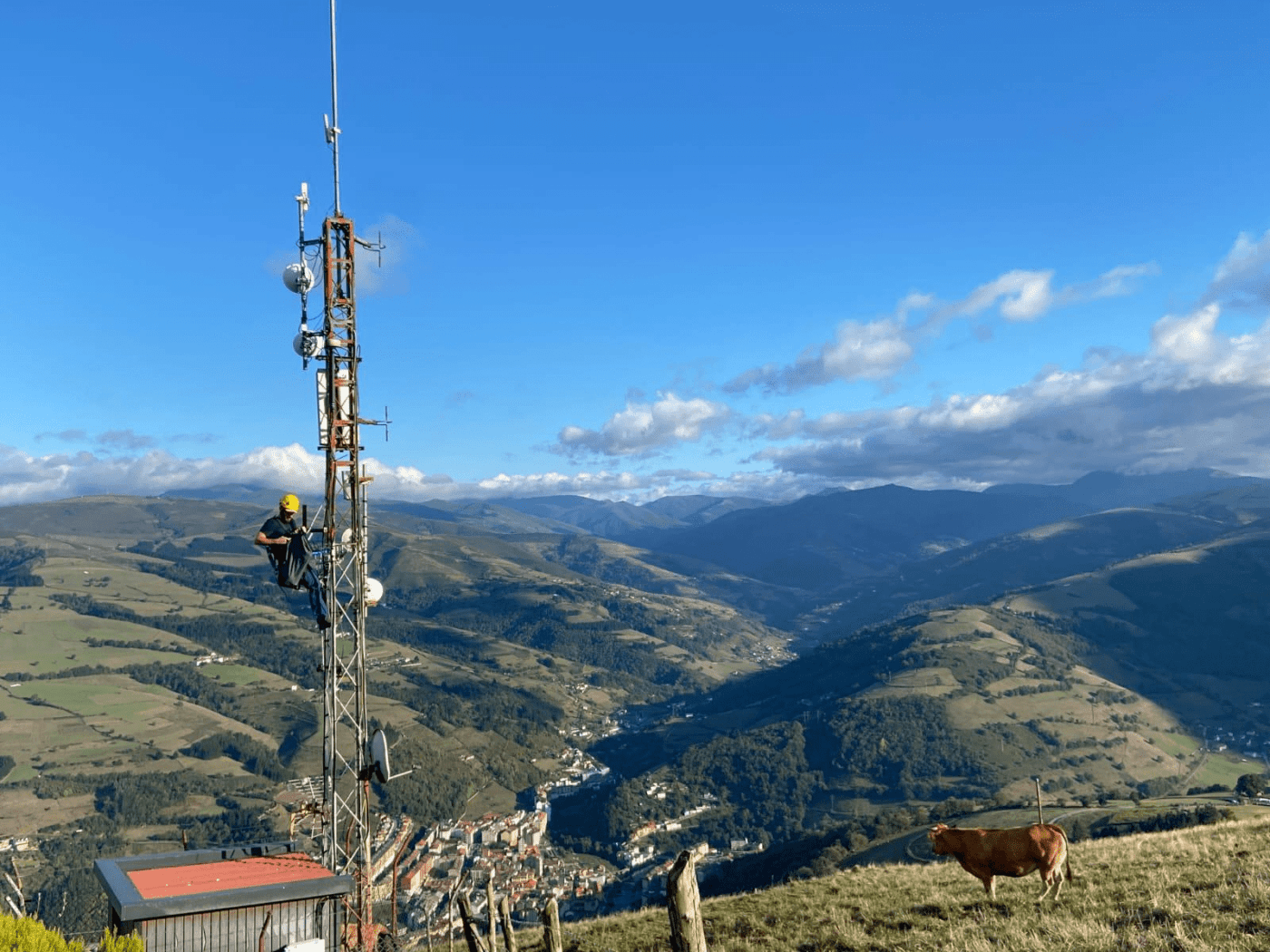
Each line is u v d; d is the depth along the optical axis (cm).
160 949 1134
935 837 1482
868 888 1881
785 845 14838
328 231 1859
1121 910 1291
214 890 1191
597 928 2014
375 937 1586
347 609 1802
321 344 1828
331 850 1694
